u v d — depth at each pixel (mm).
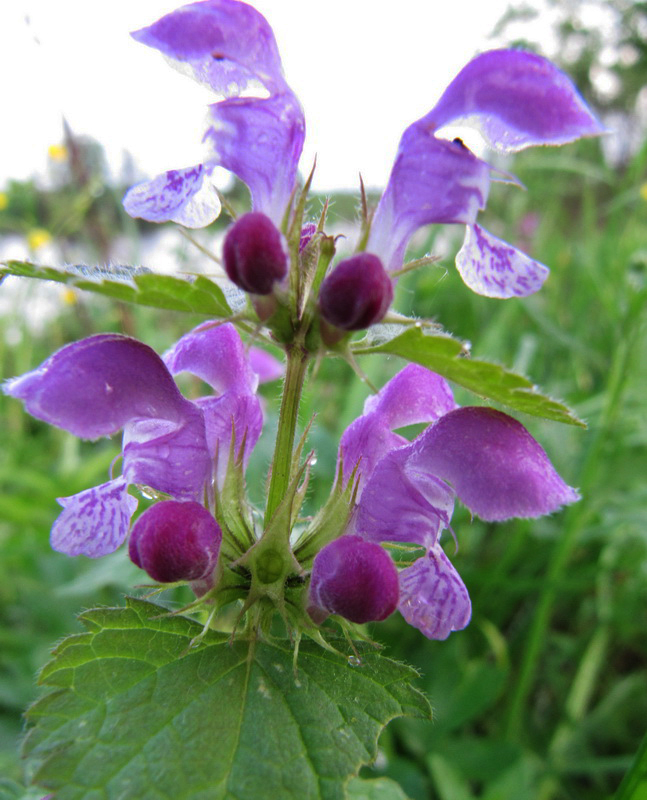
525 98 61
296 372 67
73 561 156
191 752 57
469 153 63
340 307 57
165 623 65
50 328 288
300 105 66
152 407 67
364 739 59
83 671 62
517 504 66
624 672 171
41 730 57
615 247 234
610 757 148
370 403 81
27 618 161
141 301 58
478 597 159
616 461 166
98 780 55
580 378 216
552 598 145
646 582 160
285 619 65
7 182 253
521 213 287
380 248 66
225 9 62
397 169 65
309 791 56
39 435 270
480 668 137
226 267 58
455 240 256
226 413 73
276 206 66
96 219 246
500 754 129
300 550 70
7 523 183
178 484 69
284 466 70
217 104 65
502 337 206
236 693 62
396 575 62
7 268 57
